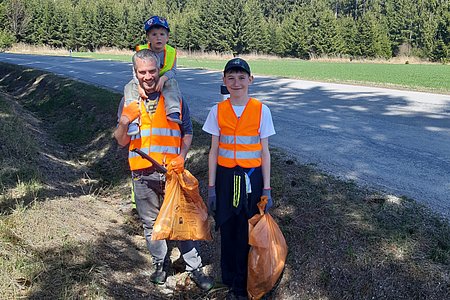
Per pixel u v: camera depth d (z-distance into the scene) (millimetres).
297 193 4977
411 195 4887
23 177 6172
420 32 58000
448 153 6570
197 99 12797
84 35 67500
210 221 5148
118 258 4539
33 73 22094
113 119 10523
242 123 3709
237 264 4113
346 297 3682
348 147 7035
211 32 65500
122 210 6094
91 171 8172
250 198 3805
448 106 10594
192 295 4207
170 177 3926
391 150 6793
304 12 61469
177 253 4918
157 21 4129
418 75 25266
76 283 3723
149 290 4188
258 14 66625
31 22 66125
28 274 3670
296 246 4199
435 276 3492
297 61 50938
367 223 4223
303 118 9562
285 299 3949
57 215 5074
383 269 3670
